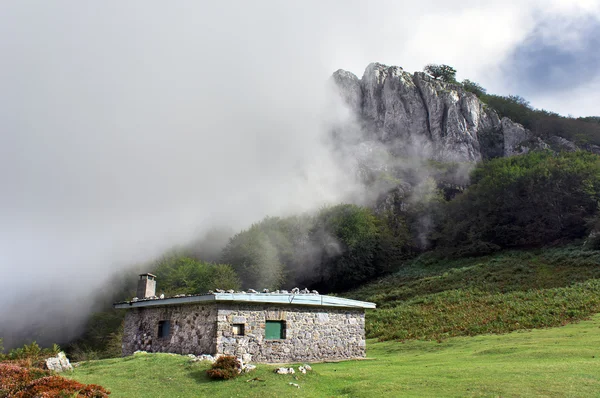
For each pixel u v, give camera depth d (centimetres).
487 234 7019
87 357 4947
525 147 11269
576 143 10962
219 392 1341
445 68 15475
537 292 3919
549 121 12150
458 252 7106
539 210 6700
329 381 1518
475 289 4691
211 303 1934
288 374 1521
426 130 12875
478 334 2917
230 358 1566
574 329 2550
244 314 1961
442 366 1770
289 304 2098
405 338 3222
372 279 7725
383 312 4322
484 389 1220
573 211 6359
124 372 1586
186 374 1527
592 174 6500
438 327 3341
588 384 1187
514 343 2325
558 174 6712
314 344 2159
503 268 5419
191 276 6531
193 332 1986
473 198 7912
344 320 2333
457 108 12431
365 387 1375
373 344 3192
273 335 2045
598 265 4588
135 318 2356
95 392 1267
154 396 1320
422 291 5319
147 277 2600
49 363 1658
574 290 3716
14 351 2777
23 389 1255
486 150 11912
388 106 13888
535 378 1295
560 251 5634
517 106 13625
